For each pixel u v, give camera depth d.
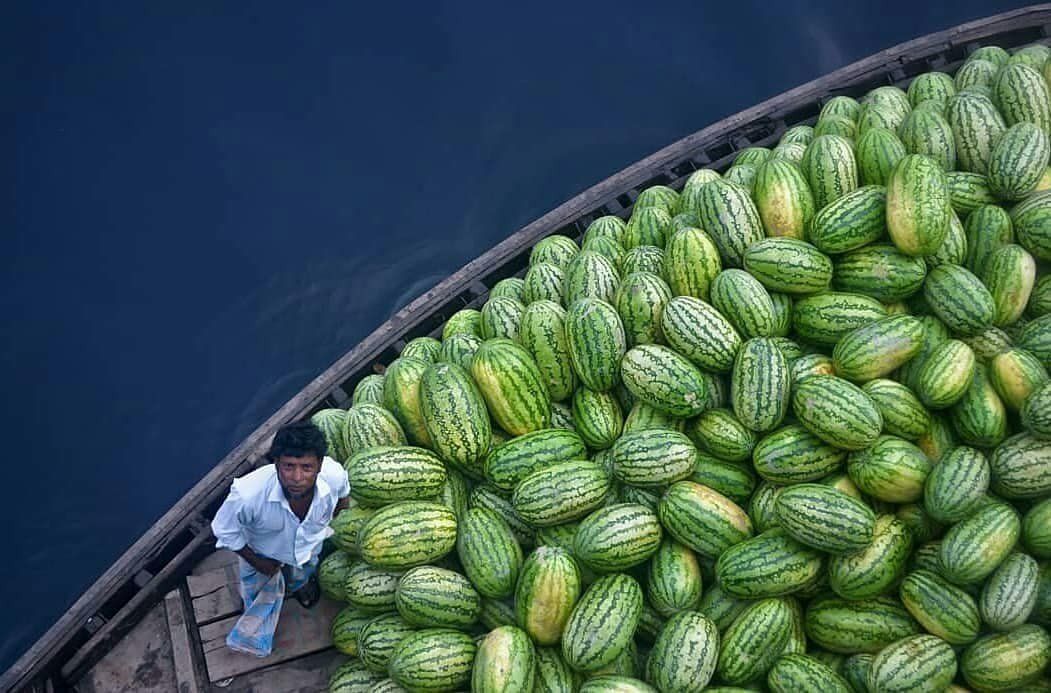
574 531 4.70
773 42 8.93
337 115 8.46
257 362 7.52
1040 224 5.21
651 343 5.17
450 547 4.75
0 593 6.70
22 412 7.25
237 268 7.83
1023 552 4.32
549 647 4.48
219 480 5.73
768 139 7.19
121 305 7.66
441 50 8.80
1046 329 4.87
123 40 8.69
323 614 5.19
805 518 4.29
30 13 8.75
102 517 6.96
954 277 5.02
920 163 5.08
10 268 7.72
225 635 5.15
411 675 4.38
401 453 4.90
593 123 8.47
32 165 8.09
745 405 4.71
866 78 7.44
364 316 7.66
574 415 5.14
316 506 4.54
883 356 4.77
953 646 4.25
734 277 5.06
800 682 4.16
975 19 8.99
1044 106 5.98
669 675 4.16
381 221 8.05
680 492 4.59
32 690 5.04
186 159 8.21
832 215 5.20
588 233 6.18
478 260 6.61
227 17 8.88
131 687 5.09
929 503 4.41
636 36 8.95
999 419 4.67
